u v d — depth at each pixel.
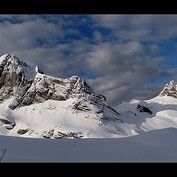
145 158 28.42
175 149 33.25
